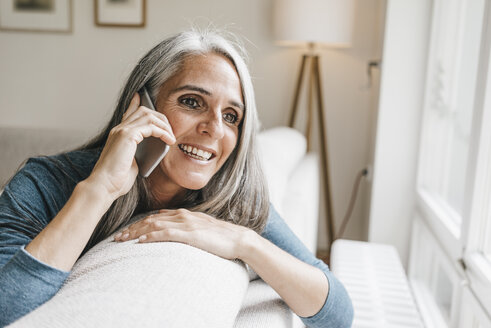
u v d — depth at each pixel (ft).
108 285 1.77
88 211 2.21
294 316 3.19
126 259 2.03
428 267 6.78
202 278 1.98
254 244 2.56
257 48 10.27
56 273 2.04
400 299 4.10
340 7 8.42
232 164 3.01
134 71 2.92
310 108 9.52
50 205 2.66
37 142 9.68
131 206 2.80
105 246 2.29
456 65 6.02
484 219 4.34
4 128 9.71
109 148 2.38
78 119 10.80
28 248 2.07
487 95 4.17
